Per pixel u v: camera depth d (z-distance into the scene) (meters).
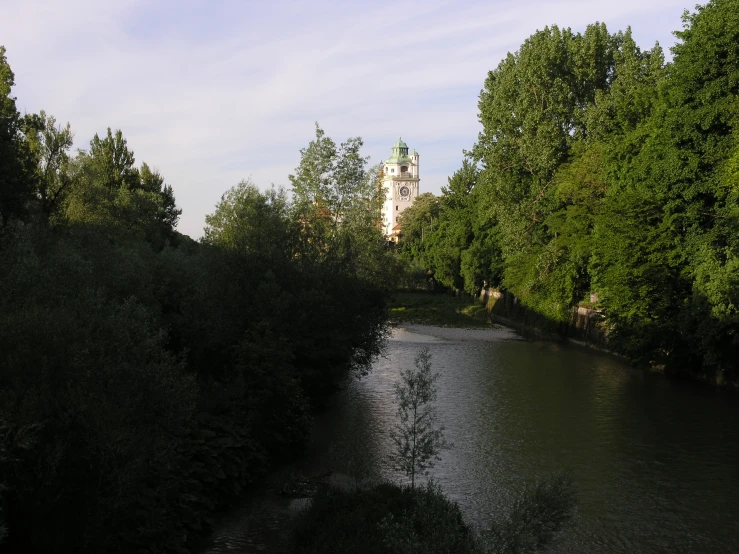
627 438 25.42
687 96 36.00
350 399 32.72
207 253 30.92
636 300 38.91
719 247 36.59
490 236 81.75
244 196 41.44
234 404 21.66
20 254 16.08
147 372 13.23
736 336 34.34
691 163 35.78
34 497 11.12
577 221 51.19
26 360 11.41
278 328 26.20
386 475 20.77
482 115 62.06
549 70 58.69
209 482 17.58
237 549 15.46
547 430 26.61
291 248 32.28
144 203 52.03
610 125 52.59
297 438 22.72
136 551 13.17
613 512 18.31
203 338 25.08
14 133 32.69
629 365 43.38
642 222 39.56
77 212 39.03
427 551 11.65
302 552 14.62
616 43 62.12
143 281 23.95
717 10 34.81
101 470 11.38
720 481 20.75
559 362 44.78
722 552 15.95
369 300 36.34
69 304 14.25
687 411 29.84
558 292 55.28
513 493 19.59
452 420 28.25
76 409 11.21
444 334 62.16
